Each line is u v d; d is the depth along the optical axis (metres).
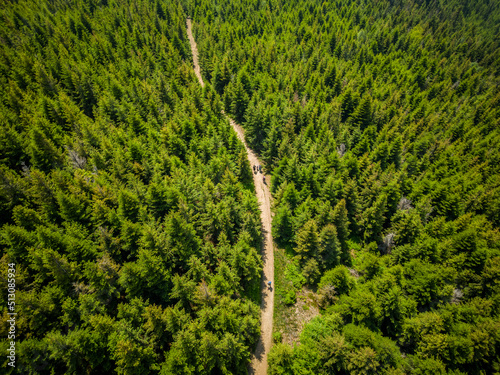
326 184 55.09
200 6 156.75
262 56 115.62
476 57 146.00
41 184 37.72
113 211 37.84
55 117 59.22
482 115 95.31
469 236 46.09
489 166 72.25
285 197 54.16
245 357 33.81
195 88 83.31
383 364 32.12
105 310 31.45
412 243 49.62
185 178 50.34
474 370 34.31
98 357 28.11
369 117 82.00
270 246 51.66
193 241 40.09
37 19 101.50
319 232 47.84
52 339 26.14
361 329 34.03
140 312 31.14
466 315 37.72
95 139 56.12
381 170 64.00
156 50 110.31
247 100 83.94
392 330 37.69
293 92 93.94
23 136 49.56
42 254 30.36
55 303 30.45
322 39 139.50
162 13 142.62
